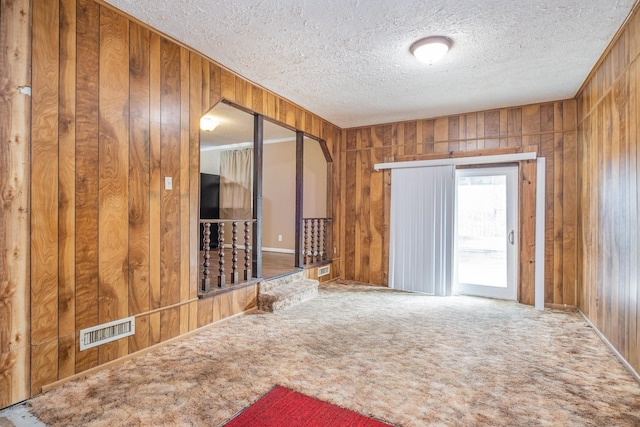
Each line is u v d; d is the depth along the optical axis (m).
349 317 3.70
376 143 5.46
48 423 1.82
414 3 2.31
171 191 2.91
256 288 3.96
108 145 2.44
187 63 3.02
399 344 2.94
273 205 7.40
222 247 3.53
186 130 3.04
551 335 3.20
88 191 2.33
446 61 3.18
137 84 2.62
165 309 2.86
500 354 2.75
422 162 4.97
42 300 2.10
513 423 1.84
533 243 4.28
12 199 1.98
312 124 4.95
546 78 3.55
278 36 2.78
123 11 2.46
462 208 4.86
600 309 3.18
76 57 2.25
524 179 4.35
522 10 2.37
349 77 3.59
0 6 1.92
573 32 2.65
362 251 5.56
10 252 1.97
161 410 1.94
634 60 2.40
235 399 2.06
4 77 1.94
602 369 2.50
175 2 2.33
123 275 2.55
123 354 2.55
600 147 3.19
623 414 1.93
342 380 2.30
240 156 7.93
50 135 2.13
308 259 5.57
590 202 3.54
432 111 4.73
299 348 2.83
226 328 3.30
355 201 5.64
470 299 4.55
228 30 2.70
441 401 2.05
